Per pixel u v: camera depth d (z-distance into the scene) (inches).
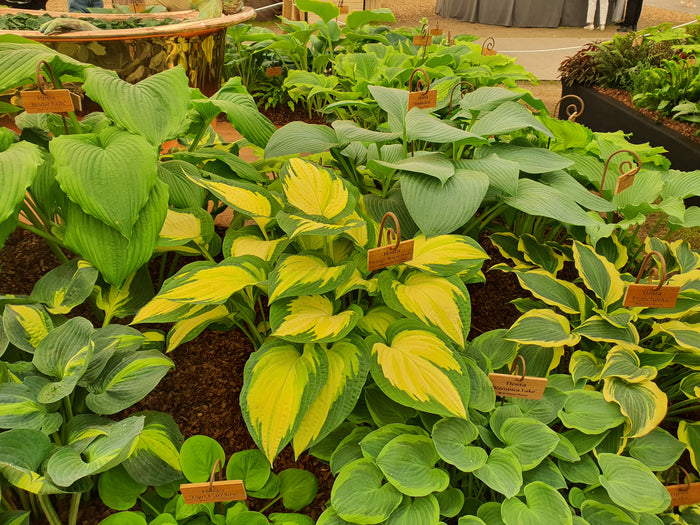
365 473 59.0
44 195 78.1
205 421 73.0
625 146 110.3
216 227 113.5
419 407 59.0
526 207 82.9
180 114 78.6
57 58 74.5
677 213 87.1
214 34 166.9
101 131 78.2
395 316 74.4
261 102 200.8
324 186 78.6
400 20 447.5
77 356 59.9
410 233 84.9
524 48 348.8
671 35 185.2
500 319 95.3
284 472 66.4
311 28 192.9
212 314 74.2
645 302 69.5
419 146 118.0
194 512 58.1
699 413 79.7
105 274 73.2
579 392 68.5
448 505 58.9
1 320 65.2
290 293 64.0
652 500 56.9
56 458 51.6
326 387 62.0
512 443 61.2
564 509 55.0
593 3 419.5
